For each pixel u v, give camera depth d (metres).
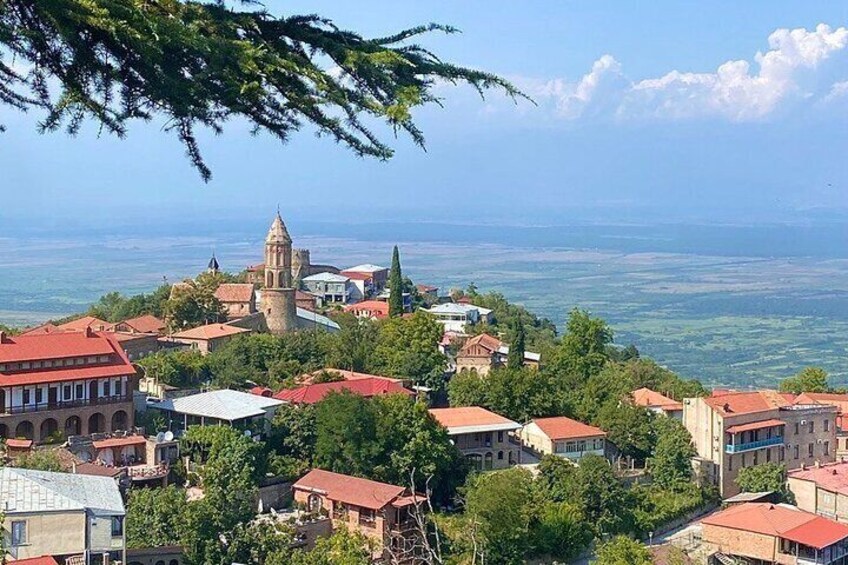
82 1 12.59
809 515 94.00
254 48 13.78
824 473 109.50
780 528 90.19
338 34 15.17
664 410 127.88
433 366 126.94
